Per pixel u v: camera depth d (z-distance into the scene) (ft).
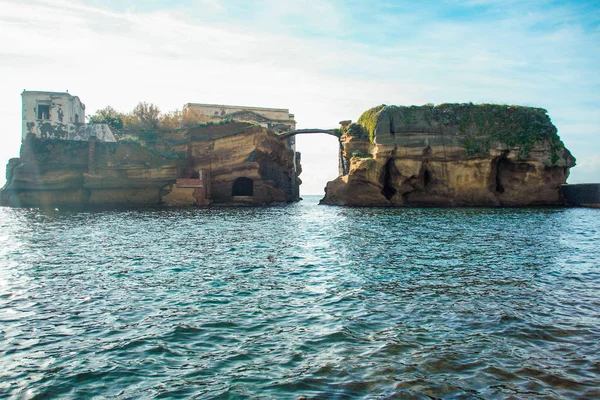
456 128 235.20
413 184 238.68
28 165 239.50
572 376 29.01
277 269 63.46
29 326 39.27
